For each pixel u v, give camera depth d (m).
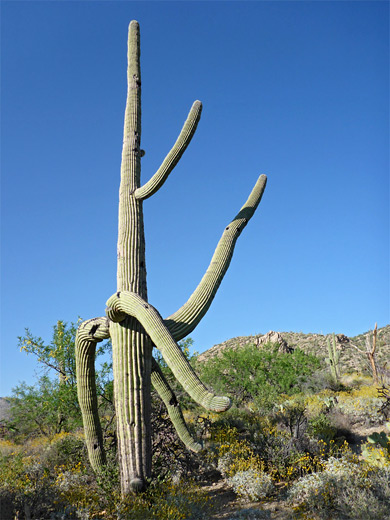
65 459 9.91
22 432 14.11
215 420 12.04
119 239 7.75
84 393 7.70
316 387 21.84
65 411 11.22
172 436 9.02
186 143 7.75
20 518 6.36
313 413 12.17
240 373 23.19
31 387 12.90
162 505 6.10
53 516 6.42
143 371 6.95
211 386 22.61
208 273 7.89
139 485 6.43
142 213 8.05
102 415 11.26
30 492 6.83
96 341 7.47
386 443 8.50
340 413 12.45
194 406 12.98
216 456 9.37
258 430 10.57
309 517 6.23
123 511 6.04
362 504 6.05
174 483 7.95
